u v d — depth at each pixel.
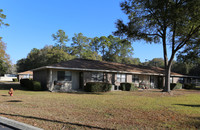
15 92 16.39
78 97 13.31
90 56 48.06
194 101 12.06
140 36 20.17
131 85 22.94
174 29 18.31
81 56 49.59
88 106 8.96
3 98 11.76
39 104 9.41
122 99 12.48
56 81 19.34
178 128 5.18
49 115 6.72
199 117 6.68
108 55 52.72
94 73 21.94
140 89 25.55
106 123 5.66
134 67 28.67
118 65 27.02
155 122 5.86
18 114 6.82
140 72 25.98
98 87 19.61
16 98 11.88
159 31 20.09
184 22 17.34
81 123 5.60
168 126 5.37
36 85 19.14
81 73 21.64
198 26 18.23
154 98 13.70
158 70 31.45
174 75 31.28
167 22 17.03
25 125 5.21
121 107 8.77
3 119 6.02
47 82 19.52
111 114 7.05
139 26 19.67
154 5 17.12
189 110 8.18
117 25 20.06
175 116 6.83
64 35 51.62
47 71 19.73
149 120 6.14
